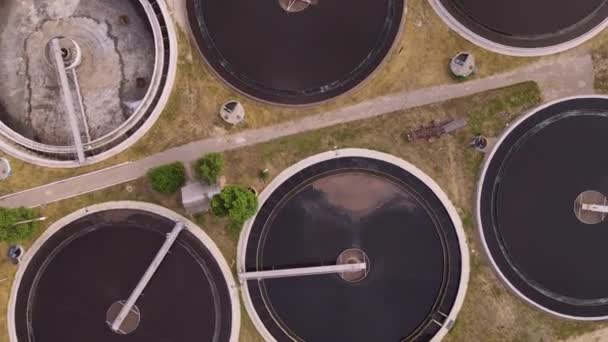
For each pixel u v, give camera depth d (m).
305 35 47.09
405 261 45.88
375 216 46.03
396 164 45.97
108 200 45.94
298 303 45.53
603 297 45.31
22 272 45.12
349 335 45.41
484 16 46.91
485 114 46.53
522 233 45.41
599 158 45.69
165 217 45.62
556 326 45.84
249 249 45.59
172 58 46.31
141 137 46.16
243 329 45.44
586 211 45.47
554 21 47.12
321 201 46.00
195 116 46.38
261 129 46.50
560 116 46.09
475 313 45.66
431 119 46.53
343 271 44.19
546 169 45.62
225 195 41.53
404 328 45.53
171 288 45.09
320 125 46.62
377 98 46.84
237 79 46.66
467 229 46.12
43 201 45.94
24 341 44.78
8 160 46.19
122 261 45.16
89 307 44.84
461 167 46.25
